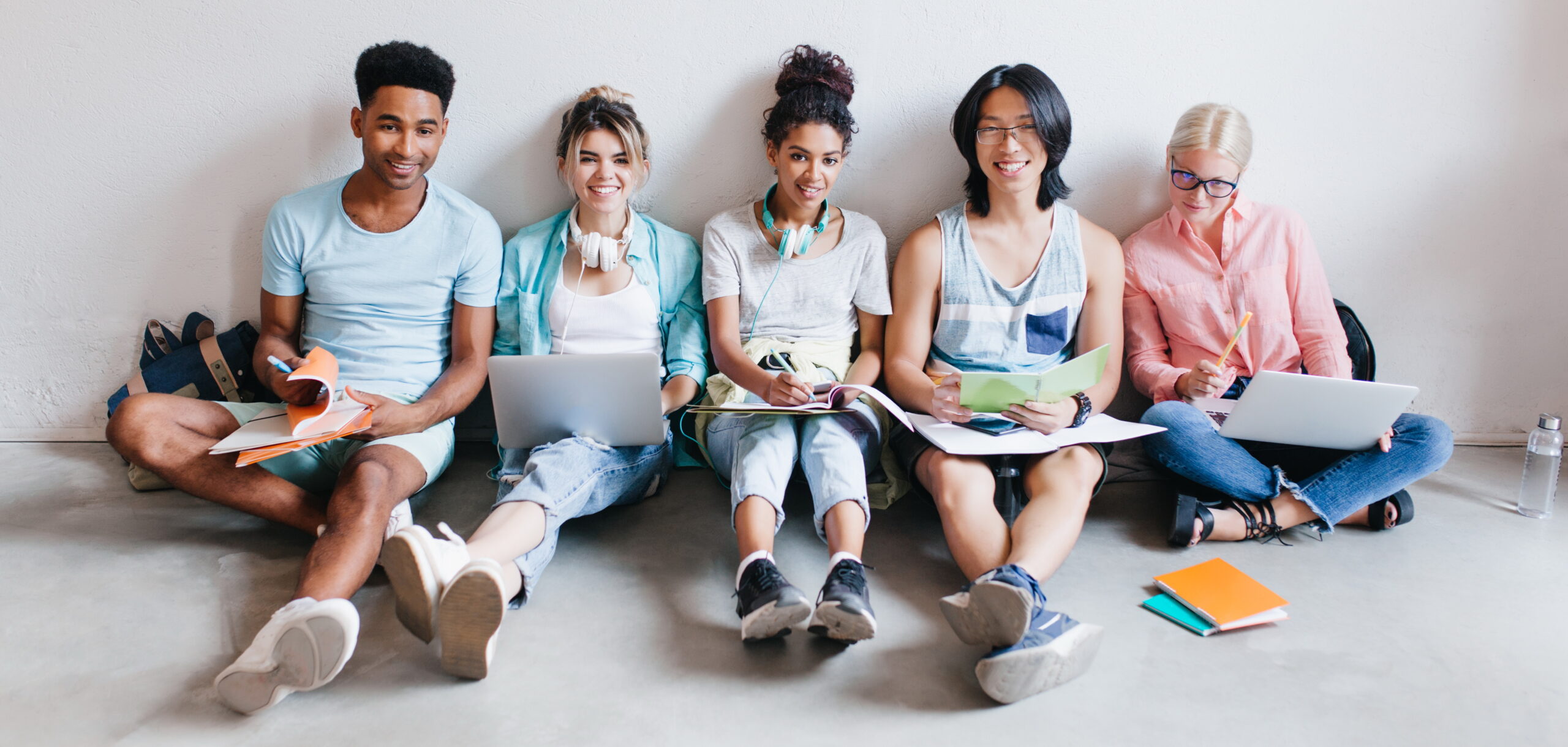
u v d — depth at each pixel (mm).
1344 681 1467
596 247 2029
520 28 2205
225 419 1844
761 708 1392
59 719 1334
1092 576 1811
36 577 1724
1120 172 2350
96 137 2248
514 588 1627
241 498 1773
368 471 1673
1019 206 2061
